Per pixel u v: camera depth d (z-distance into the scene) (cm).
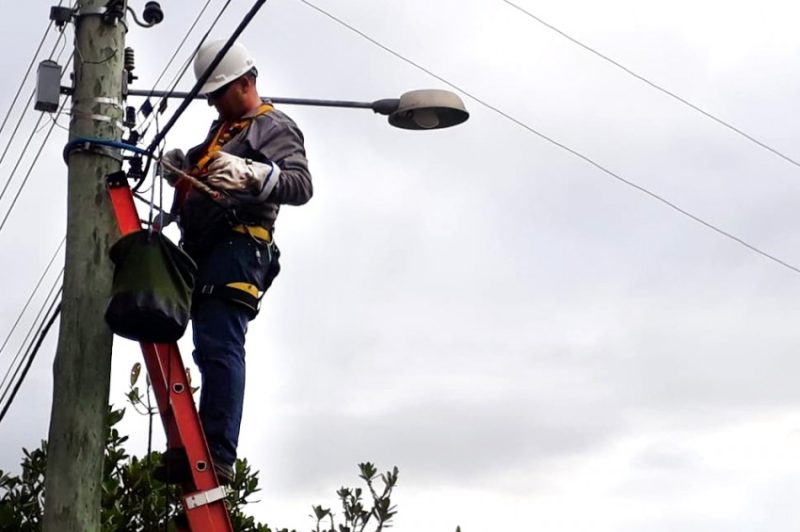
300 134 721
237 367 686
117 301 638
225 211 695
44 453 1165
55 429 696
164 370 671
